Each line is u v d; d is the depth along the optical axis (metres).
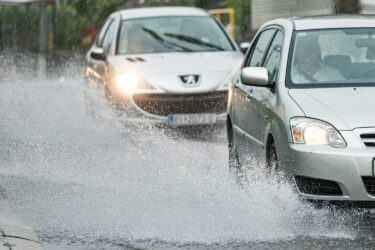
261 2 61.66
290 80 17.88
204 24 33.12
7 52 52.84
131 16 33.53
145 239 15.63
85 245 15.27
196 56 30.73
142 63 29.92
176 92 28.53
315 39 18.83
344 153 15.76
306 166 15.99
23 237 15.35
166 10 34.12
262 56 20.55
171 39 32.06
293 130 16.38
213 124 28.77
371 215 16.98
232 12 59.12
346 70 18.00
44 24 56.41
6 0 54.31
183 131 28.89
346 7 38.50
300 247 14.91
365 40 18.75
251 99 19.33
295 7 57.19
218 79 28.94
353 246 14.91
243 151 20.16
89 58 33.97
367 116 16.14
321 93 17.19
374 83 17.56
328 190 15.97
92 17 68.94
